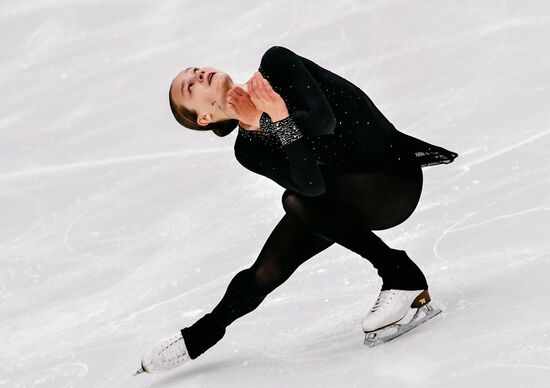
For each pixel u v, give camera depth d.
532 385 7.73
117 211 15.96
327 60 19.73
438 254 11.70
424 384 8.22
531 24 19.03
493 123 15.80
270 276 9.73
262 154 9.24
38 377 10.88
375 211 9.41
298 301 11.34
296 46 20.47
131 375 10.34
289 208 9.36
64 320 12.70
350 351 9.45
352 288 11.42
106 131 19.11
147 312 12.36
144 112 19.50
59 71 21.66
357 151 9.23
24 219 16.34
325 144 9.17
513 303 9.41
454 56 18.59
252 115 8.70
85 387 10.35
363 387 8.53
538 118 15.56
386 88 18.20
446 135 15.81
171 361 9.83
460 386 7.99
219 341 10.62
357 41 20.06
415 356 8.77
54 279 14.09
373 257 9.38
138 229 15.20
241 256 13.55
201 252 13.90
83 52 22.11
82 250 14.84
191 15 22.31
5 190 17.53
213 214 15.09
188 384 9.62
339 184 9.28
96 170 17.69
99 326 12.21
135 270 13.84
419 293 9.37
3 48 22.83
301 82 8.80
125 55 21.67
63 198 16.89
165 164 17.30
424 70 18.42
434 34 19.53
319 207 9.29
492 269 10.64
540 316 8.95
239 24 21.66
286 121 8.59
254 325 10.91
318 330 10.38
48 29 23.16
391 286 9.34
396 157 9.41
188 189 16.14
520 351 8.30
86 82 21.05
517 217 12.11
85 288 13.62
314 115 8.71
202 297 12.44
